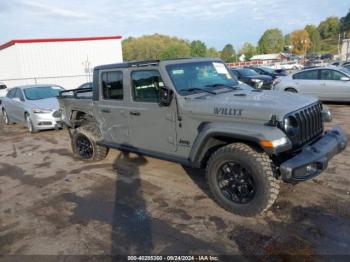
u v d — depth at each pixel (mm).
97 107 5484
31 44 25328
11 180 5512
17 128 10758
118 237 3467
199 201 4180
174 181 4906
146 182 4941
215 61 4980
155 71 4301
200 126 3951
